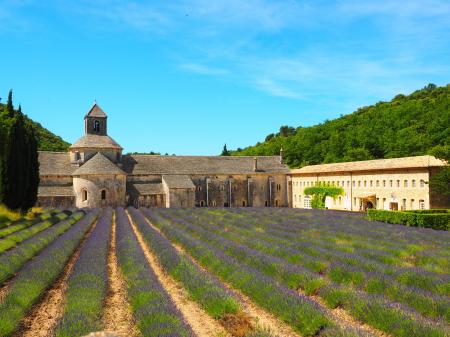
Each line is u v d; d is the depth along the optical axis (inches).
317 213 1993.1
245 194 2972.4
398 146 3336.6
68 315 405.1
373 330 422.0
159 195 2667.3
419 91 5027.1
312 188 2736.2
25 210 1633.9
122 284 620.4
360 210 2253.9
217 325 441.1
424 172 1793.8
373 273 602.9
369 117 4244.6
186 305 514.3
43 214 1701.5
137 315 424.8
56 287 605.6
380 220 1550.2
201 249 829.2
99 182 2464.3
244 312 466.0
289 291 506.0
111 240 1115.9
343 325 389.7
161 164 2871.6
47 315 479.2
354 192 2320.4
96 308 441.4
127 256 749.9
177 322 389.1
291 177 3090.6
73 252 882.1
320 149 4237.2
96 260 707.4
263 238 1042.1
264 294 508.1
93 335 263.7
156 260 808.3
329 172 2546.8
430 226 1342.3
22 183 1558.8
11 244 879.1
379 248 874.8
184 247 927.0
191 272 618.2
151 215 1781.5
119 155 2785.4
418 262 742.5
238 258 783.7
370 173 2180.1
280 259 712.4
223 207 2664.9
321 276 596.1
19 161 1545.3
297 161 4407.0
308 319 406.3
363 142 3713.1
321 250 813.9
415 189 1850.4
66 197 2452.0
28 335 415.2
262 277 576.1
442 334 360.2
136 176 2728.8
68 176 2556.6
